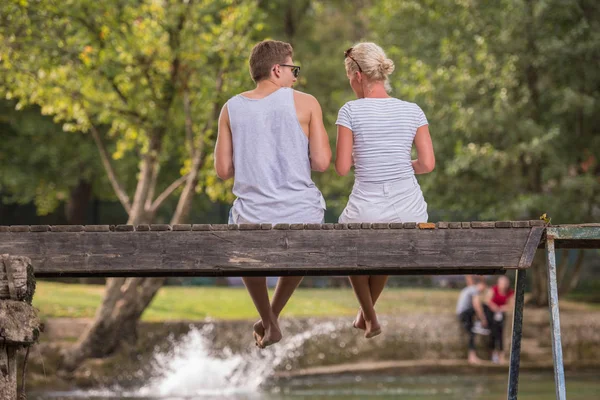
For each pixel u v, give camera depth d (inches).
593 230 467.5
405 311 1908.2
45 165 2338.8
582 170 1999.3
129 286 1465.3
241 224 461.1
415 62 1893.5
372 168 525.7
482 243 464.4
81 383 1395.2
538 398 1242.6
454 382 1524.4
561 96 1875.0
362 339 1700.3
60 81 1409.9
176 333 1546.5
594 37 1854.1
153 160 1524.4
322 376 1596.9
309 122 513.0
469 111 1798.7
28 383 1339.8
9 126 2261.3
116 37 1393.9
